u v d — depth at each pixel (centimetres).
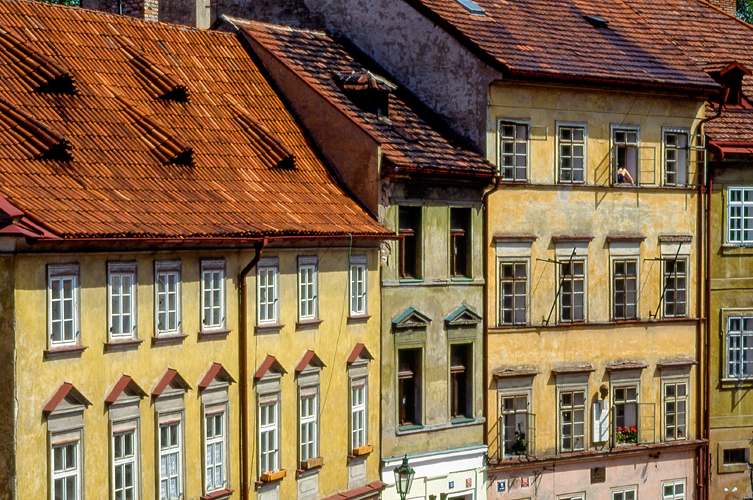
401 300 9431
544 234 10425
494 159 10100
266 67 9600
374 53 10638
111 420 6888
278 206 8275
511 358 10269
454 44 10194
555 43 10638
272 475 8088
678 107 11119
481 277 10069
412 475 9031
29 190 6662
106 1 10638
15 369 6259
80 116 7594
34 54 7631
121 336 6969
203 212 7594
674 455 11194
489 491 10150
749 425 11538
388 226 9238
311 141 9350
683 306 11262
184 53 9100
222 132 8575
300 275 8406
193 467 7506
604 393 10756
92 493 6762
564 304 10606
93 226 6631
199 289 7544
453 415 10000
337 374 8806
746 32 12662
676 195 11175
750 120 11656
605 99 10694
